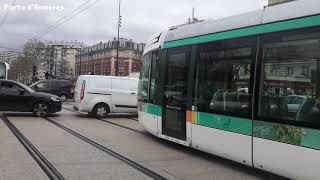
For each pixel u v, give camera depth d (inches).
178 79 431.2
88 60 4576.8
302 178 277.7
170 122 443.8
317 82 269.1
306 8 282.7
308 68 276.5
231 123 342.0
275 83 301.9
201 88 387.9
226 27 361.4
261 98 313.4
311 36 275.7
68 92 1355.8
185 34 426.6
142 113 530.9
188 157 392.8
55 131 551.2
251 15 335.0
